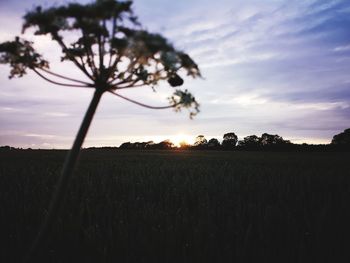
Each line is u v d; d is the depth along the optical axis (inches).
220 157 1290.6
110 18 105.0
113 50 116.2
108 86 118.5
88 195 332.8
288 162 961.5
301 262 169.3
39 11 109.7
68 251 182.4
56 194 117.0
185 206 295.9
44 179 437.1
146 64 116.0
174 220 240.2
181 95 128.0
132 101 125.3
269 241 190.5
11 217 244.5
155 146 3420.3
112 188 382.3
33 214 250.2
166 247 189.3
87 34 113.6
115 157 1177.4
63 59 119.3
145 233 207.8
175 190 354.0
